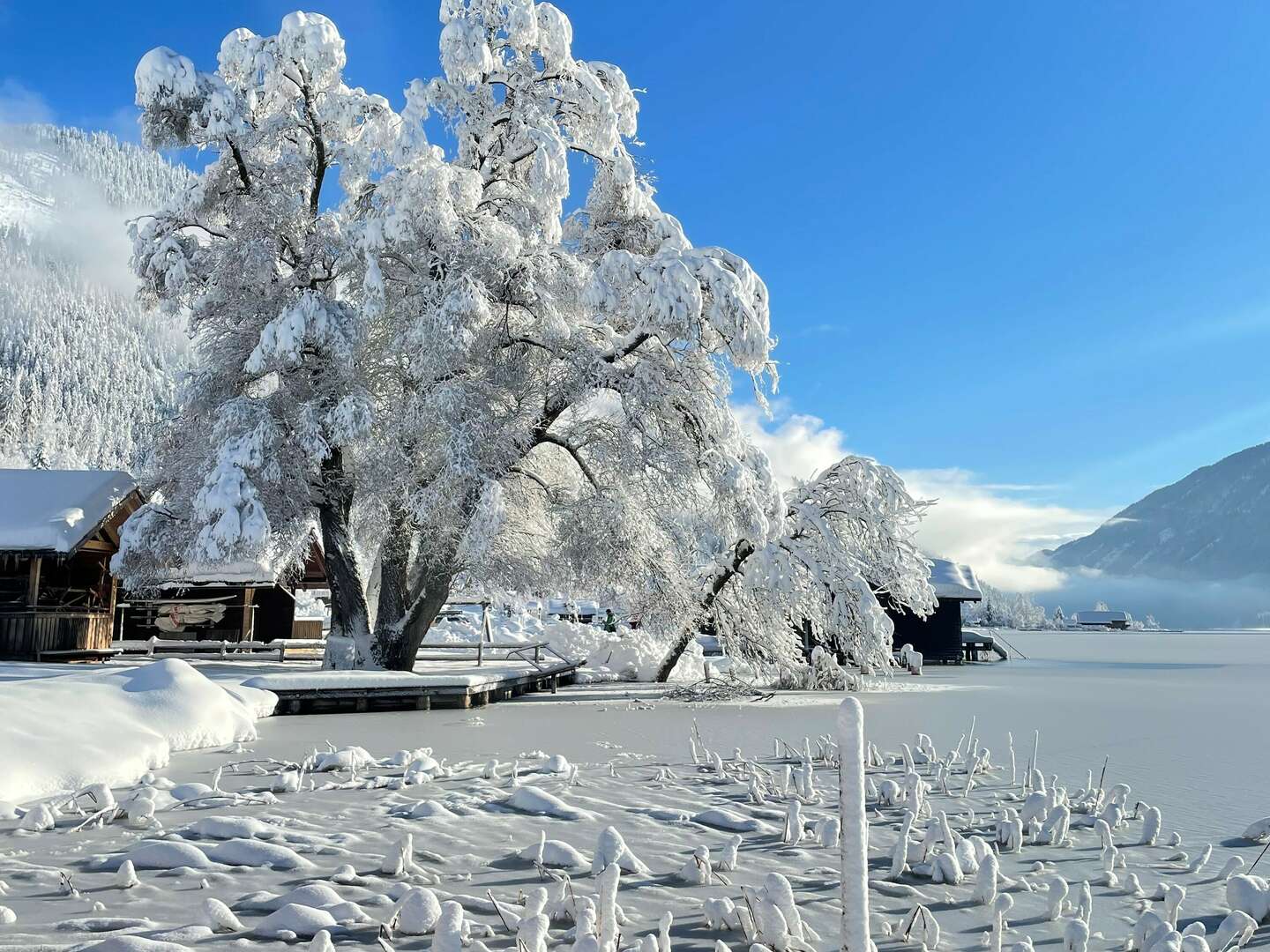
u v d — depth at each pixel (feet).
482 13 81.10
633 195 85.20
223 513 68.39
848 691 95.14
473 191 76.74
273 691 65.26
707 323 73.51
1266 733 55.26
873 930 17.97
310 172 81.05
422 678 70.08
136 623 115.34
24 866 21.84
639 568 83.15
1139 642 334.85
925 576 103.76
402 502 76.33
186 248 78.89
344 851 23.73
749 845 25.16
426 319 72.43
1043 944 17.34
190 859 22.16
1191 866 23.70
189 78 74.84
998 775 38.88
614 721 61.31
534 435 81.51
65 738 34.47
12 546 83.82
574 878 21.65
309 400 76.18
